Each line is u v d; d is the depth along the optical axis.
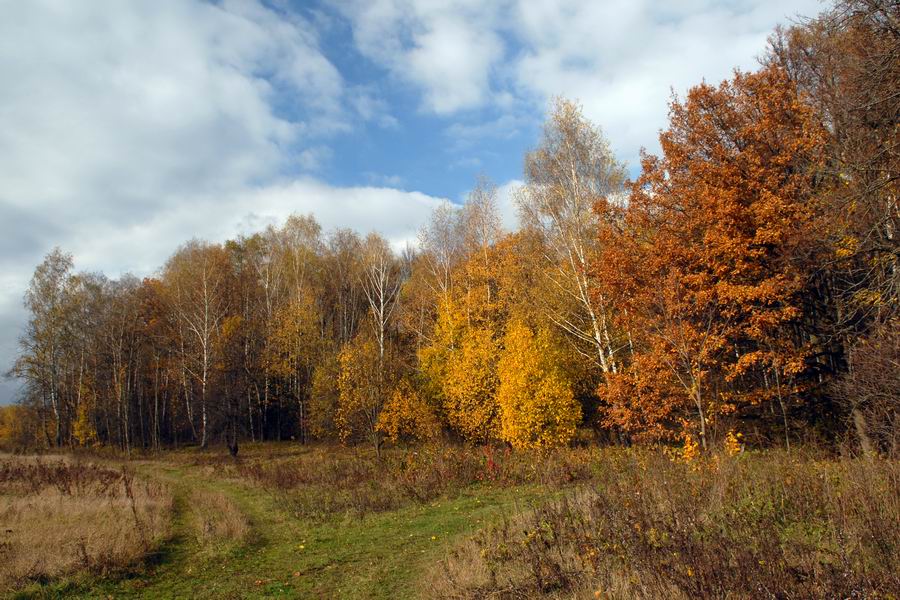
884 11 8.73
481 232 32.06
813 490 7.57
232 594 8.59
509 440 23.12
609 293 19.59
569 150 22.20
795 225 15.69
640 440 17.61
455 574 7.45
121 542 10.76
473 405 27.66
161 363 46.94
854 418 13.22
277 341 41.72
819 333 16.59
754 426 17.66
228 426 35.59
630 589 5.27
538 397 22.17
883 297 12.05
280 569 9.99
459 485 16.88
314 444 38.38
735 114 18.97
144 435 46.91
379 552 10.63
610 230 20.06
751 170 17.23
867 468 7.38
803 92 17.16
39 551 9.89
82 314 46.72
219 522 13.59
